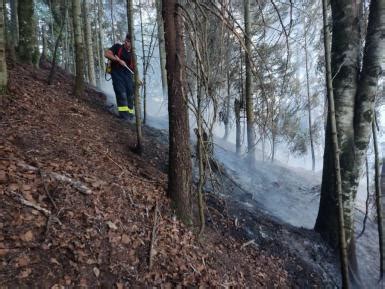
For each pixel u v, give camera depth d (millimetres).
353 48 4711
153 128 7336
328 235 5062
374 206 7293
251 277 3793
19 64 7840
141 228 3330
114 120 6477
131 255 2975
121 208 3414
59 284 2400
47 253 2527
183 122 3789
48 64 10852
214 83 3412
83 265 2617
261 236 4660
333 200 5020
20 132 4004
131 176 4223
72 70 17609
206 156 3404
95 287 2555
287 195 7555
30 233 2588
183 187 3836
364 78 4684
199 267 3340
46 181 3148
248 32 6281
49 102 5703
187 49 3873
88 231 2891
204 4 3445
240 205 5379
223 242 4098
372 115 4758
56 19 14570
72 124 5172
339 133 4762
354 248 4992
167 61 3646
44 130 4383
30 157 3496
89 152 4340
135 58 5152
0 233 2467
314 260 4703
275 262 4320
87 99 7371
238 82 7906
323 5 3590
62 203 3012
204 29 3293
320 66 9578
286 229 5059
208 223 4305
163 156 5863
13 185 2893
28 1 8648
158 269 3016
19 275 2295
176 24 3547
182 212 3818
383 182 6574
